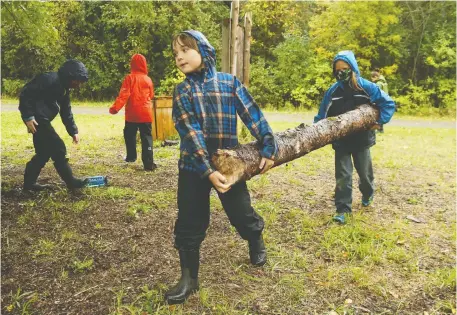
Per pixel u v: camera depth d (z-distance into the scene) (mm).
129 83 5930
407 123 14984
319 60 19906
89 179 4957
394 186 5707
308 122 13641
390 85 19391
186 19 20656
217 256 3293
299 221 4121
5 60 21281
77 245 3404
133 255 3268
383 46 19438
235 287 2848
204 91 2443
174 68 20750
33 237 3533
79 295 2697
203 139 2379
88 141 8664
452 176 6434
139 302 2627
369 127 3984
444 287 2967
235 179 2418
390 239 3723
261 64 20703
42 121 4406
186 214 2586
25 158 6734
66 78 4359
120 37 21594
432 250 3600
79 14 21547
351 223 4082
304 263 3199
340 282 2971
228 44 7730
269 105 19484
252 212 2854
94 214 4098
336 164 4180
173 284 2840
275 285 2889
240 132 8336
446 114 18406
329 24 19453
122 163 6566
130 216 4059
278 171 6340
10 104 17438
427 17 19297
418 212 4605
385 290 2893
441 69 19141
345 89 4059
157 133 8680
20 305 2570
